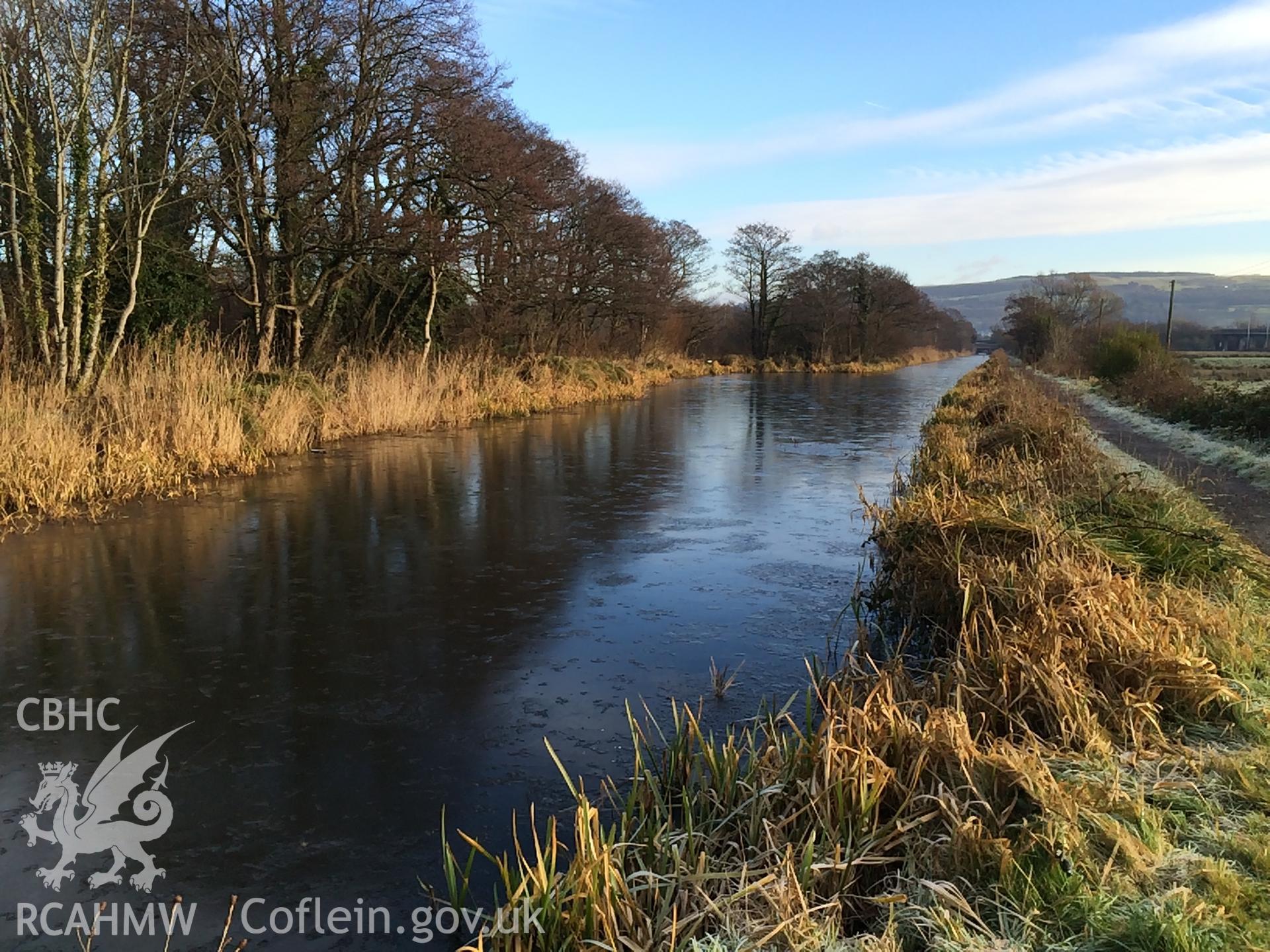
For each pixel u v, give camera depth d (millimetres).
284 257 16156
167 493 9625
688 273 48344
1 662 4898
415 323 22250
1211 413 14633
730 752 3234
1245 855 2596
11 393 9297
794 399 28578
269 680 4688
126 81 11141
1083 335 46812
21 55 10758
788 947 2309
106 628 5465
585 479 11375
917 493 7441
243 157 15570
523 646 5238
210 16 14258
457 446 14273
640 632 5500
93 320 11070
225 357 13539
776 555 7453
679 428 18375
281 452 12578
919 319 70000
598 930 2340
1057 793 2807
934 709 3492
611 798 3322
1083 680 3695
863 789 2857
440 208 19984
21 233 10539
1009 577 4859
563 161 25250
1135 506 6449
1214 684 3596
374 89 16281
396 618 5734
